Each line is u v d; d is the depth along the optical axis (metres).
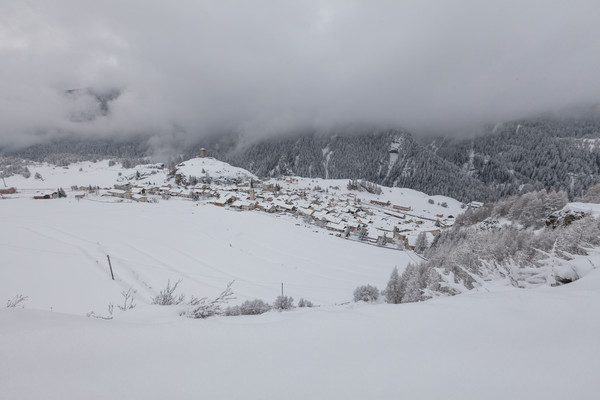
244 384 1.91
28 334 2.51
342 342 2.54
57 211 85.56
